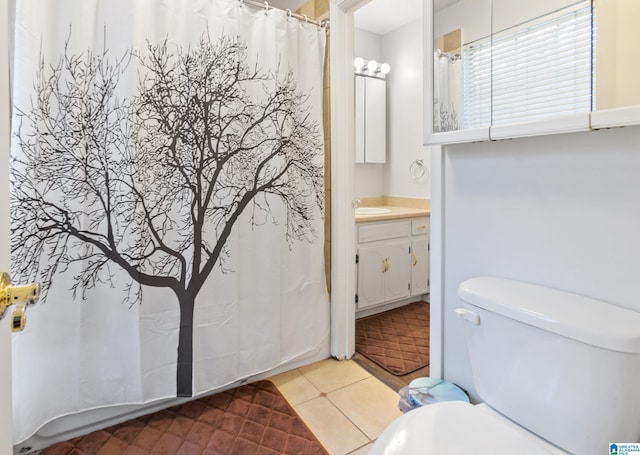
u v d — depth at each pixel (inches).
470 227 54.2
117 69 56.1
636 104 35.4
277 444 59.1
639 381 33.2
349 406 69.0
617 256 39.6
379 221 109.7
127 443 58.7
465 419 38.7
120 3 55.9
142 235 59.6
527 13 44.3
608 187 39.8
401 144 131.6
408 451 34.2
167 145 61.1
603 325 34.4
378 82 132.6
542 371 38.4
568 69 40.6
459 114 51.6
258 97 70.2
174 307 63.7
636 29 35.3
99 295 57.5
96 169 55.7
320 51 80.2
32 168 50.5
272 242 73.7
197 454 56.7
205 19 63.4
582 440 35.6
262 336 74.3
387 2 110.9
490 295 43.6
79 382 57.1
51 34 51.1
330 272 85.7
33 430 53.2
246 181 70.0
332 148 82.7
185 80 61.9
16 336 51.3
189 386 65.8
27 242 50.8
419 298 129.6
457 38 51.1
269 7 70.9
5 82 24.4
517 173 47.9
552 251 45.1
